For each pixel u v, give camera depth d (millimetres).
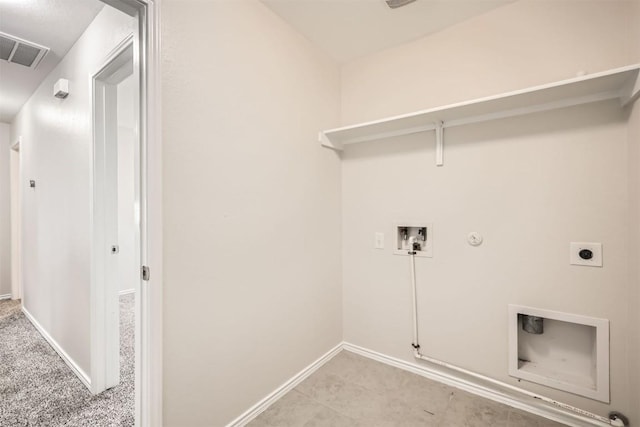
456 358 1872
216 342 1420
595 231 1472
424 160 1985
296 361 1904
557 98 1517
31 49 2094
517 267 1676
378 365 2133
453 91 1892
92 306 1779
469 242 1823
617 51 1424
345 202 2369
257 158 1641
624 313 1402
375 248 2213
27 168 3004
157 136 1191
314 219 2074
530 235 1639
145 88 1188
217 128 1429
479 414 1606
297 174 1925
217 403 1421
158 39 1204
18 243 3814
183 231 1284
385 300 2168
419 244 2021
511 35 1699
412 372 2033
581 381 1521
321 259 2139
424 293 1990
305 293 1986
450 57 1904
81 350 1964
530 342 1688
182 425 1273
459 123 1842
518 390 1629
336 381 1929
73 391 1835
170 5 1254
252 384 1602
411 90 2061
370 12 1762
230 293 1488
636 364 1318
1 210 3855
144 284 1188
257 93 1643
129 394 1807
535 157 1622
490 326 1756
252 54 1616
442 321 1923
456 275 1870
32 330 2771
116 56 1556
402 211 2082
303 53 1990
